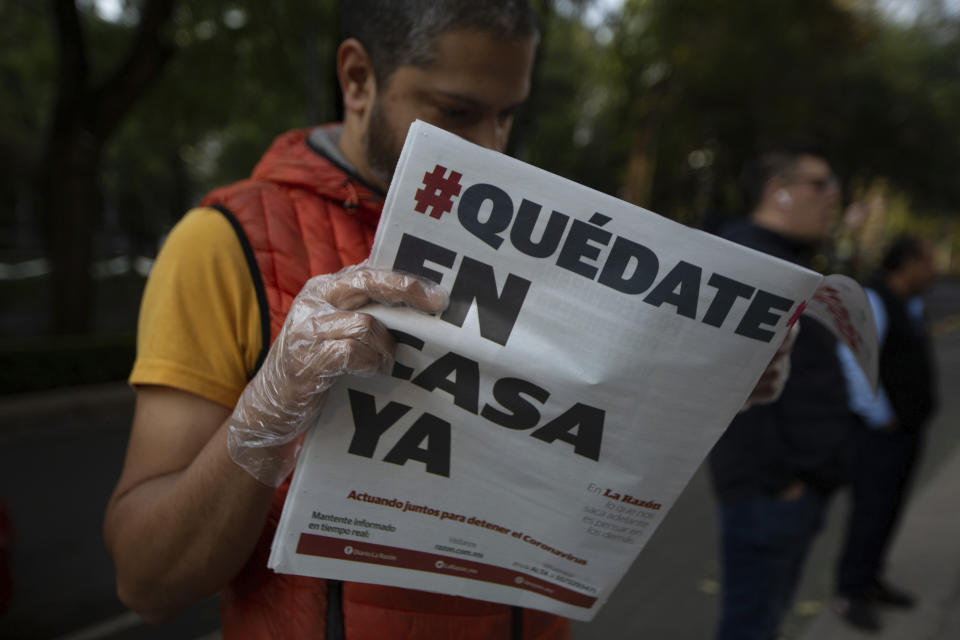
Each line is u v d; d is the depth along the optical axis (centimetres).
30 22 954
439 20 76
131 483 74
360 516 69
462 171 62
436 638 79
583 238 64
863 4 1355
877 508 284
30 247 2369
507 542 74
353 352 60
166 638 283
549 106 1656
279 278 77
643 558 365
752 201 211
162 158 1631
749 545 190
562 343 66
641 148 1448
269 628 77
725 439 195
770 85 1318
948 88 1944
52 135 793
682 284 65
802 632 298
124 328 1244
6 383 644
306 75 851
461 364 66
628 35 1274
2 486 469
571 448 69
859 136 1953
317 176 82
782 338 66
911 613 300
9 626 289
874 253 2733
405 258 64
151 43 771
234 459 65
